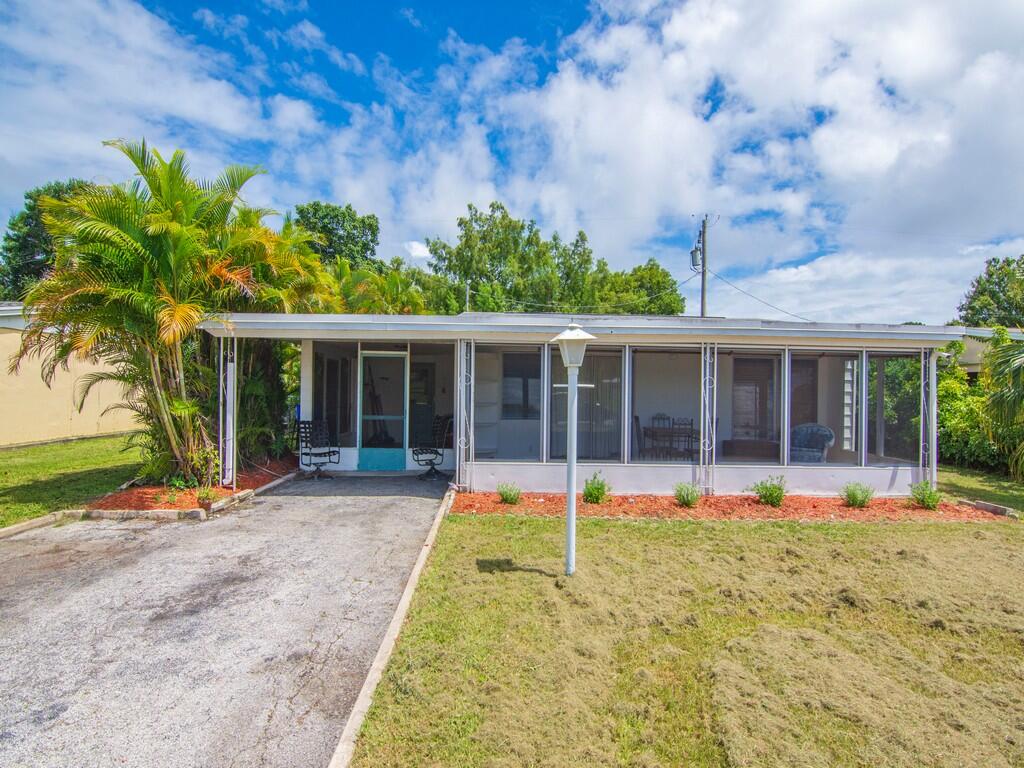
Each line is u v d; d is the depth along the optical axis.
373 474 10.63
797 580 5.11
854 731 2.87
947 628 4.16
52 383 14.61
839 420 9.84
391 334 8.70
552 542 6.20
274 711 3.08
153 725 2.94
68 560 5.63
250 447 10.07
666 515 7.47
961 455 11.96
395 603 4.57
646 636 3.95
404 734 2.80
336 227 32.72
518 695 3.15
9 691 3.25
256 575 5.23
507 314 9.34
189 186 8.23
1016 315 26.47
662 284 35.47
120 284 7.41
